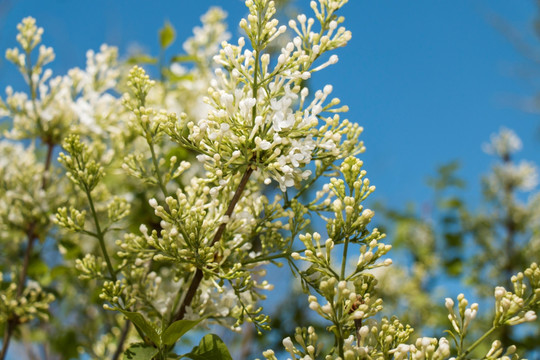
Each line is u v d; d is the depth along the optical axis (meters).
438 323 1.57
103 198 1.02
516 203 2.03
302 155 0.73
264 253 0.78
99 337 1.18
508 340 1.33
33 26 1.03
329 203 0.79
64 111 1.03
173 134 0.75
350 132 0.80
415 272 1.91
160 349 0.74
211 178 0.75
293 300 1.39
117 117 1.02
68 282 1.15
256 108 0.75
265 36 0.74
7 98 1.03
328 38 0.75
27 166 1.08
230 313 0.79
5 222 1.03
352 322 0.71
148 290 0.80
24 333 1.21
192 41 1.39
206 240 0.76
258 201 0.80
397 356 0.70
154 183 0.79
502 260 1.89
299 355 0.72
